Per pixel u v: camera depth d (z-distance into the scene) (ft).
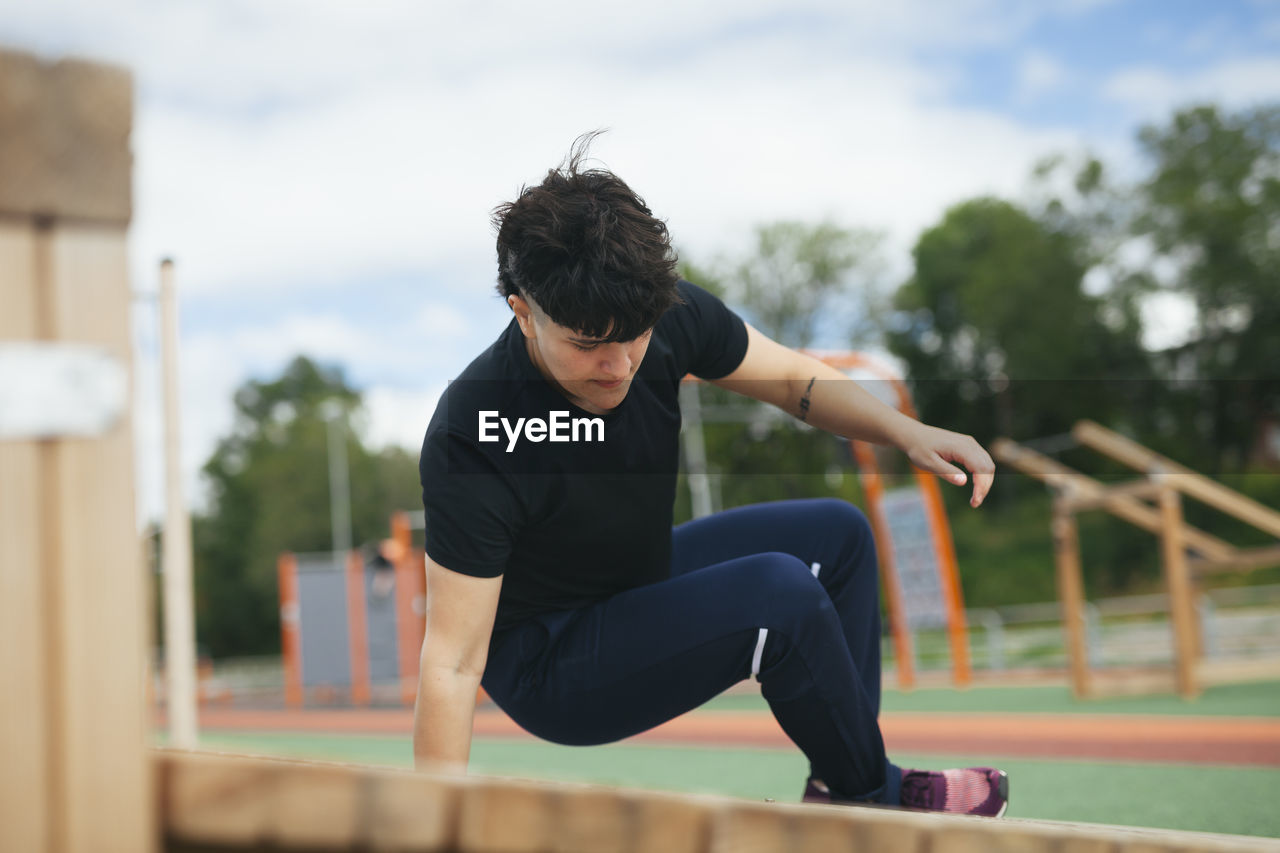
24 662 2.13
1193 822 11.10
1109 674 33.76
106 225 2.28
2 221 2.16
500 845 2.45
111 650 2.23
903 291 170.81
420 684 5.77
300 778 2.43
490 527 5.80
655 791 2.69
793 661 5.95
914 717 28.60
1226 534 121.29
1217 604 72.64
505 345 6.12
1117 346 156.87
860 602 7.04
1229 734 20.89
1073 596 32.32
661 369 6.31
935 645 63.31
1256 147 152.56
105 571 2.23
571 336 5.40
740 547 7.11
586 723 6.40
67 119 2.24
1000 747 20.70
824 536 7.06
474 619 5.82
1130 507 32.27
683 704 6.25
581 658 6.24
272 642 175.42
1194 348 153.28
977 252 173.06
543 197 5.36
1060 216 166.71
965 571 125.80
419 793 2.42
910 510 39.63
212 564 180.75
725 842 2.66
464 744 5.78
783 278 147.02
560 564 6.29
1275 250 147.02
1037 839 3.38
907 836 3.06
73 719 2.18
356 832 2.41
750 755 20.81
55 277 2.21
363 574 53.16
